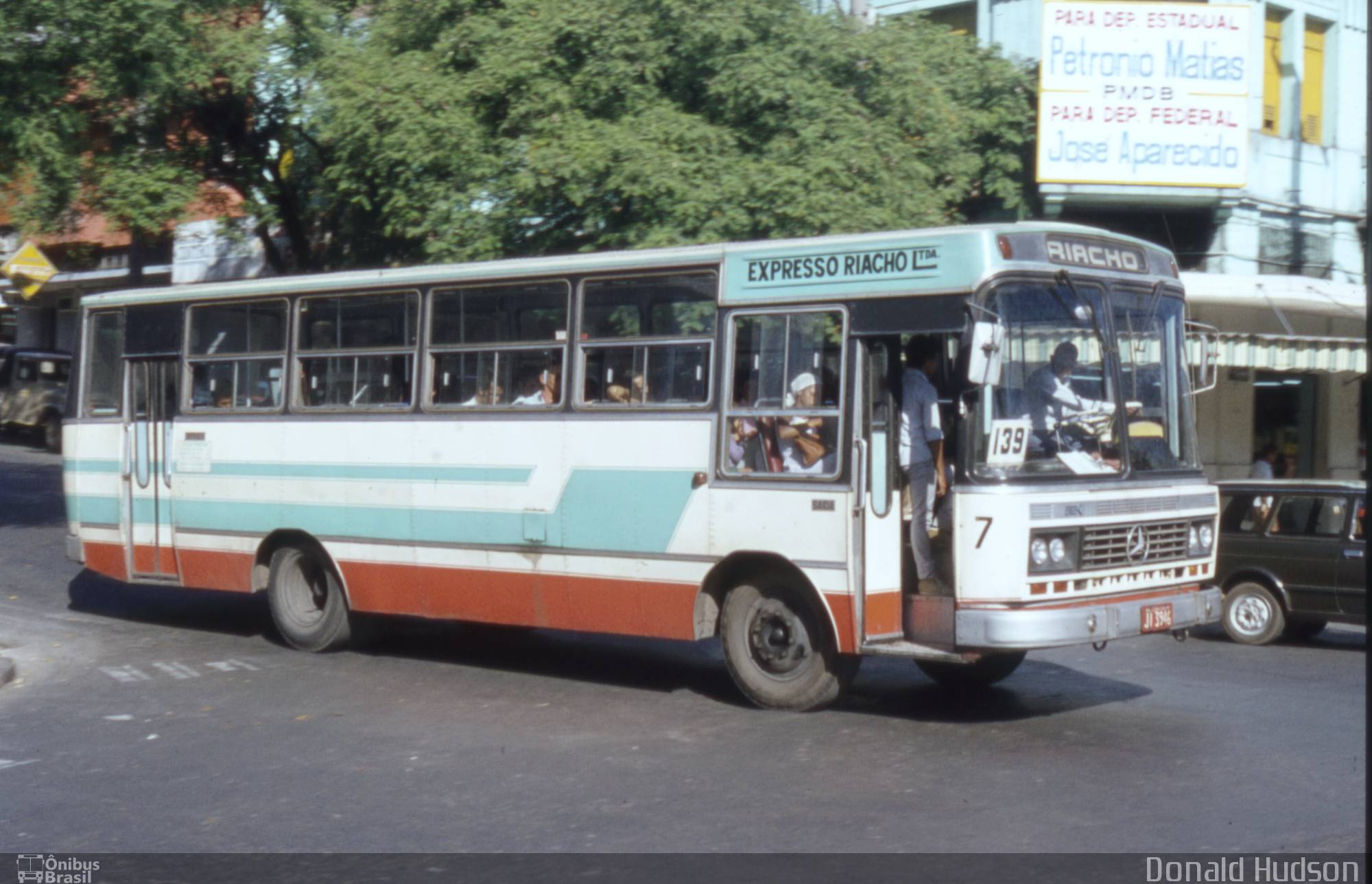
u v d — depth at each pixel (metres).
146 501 13.79
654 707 10.18
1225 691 11.03
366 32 21.36
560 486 10.91
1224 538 14.92
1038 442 9.26
